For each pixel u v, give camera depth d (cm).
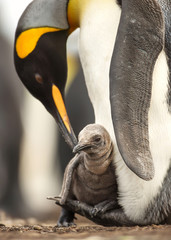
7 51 2811
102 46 1012
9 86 2783
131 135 942
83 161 991
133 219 1007
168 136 982
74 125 2511
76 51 2802
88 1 1046
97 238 850
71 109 2509
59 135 2709
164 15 1020
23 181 3212
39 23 1104
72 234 905
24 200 2809
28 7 1118
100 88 1013
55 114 1143
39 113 4934
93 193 1012
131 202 997
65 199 1012
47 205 3020
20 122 2850
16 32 1120
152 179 980
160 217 995
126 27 958
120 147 938
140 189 988
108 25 1012
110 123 1001
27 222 1562
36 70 1123
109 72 961
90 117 2483
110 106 992
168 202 984
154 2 962
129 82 948
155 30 959
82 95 2491
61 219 1072
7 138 2791
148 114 977
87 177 998
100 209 1005
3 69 2769
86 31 1035
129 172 985
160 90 980
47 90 1137
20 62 1128
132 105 948
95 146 954
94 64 1022
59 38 1114
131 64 952
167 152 981
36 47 1111
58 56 1123
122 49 955
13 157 2831
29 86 1144
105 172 990
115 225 1027
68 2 1080
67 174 1010
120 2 1018
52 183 3900
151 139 979
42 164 4988
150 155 947
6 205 2764
